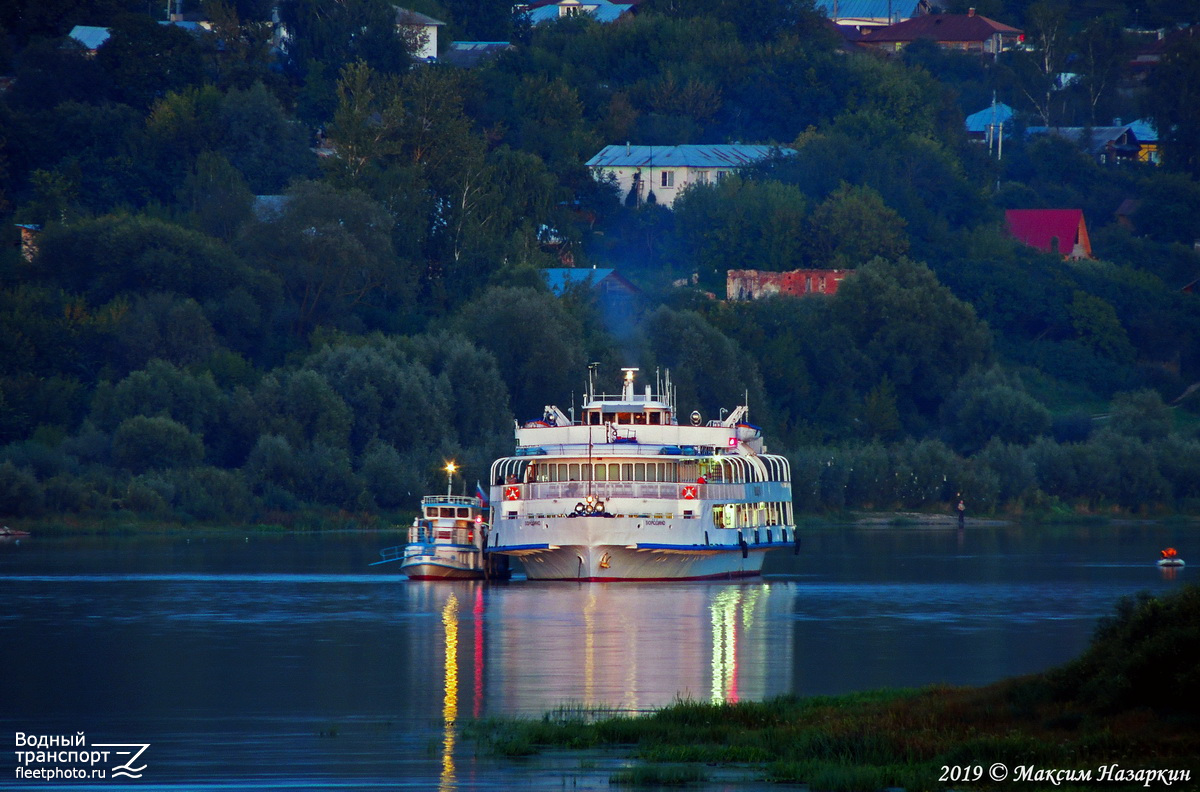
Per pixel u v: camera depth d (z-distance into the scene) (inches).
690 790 5885.8
